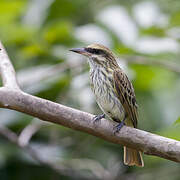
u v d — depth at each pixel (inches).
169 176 505.0
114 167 503.2
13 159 468.4
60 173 480.1
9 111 487.2
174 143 317.4
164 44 501.4
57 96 489.7
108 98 419.5
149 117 496.7
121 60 492.1
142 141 326.6
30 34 515.5
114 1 577.9
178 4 559.5
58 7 569.6
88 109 489.7
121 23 514.6
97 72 421.4
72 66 483.8
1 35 519.8
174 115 490.6
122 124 334.3
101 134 334.0
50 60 514.6
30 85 479.8
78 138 505.7
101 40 510.0
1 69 354.6
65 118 330.3
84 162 490.3
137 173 504.1
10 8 528.1
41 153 478.0
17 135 495.8
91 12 580.1
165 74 522.3
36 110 329.1
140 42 504.1
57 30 509.0
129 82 425.7
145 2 551.5
